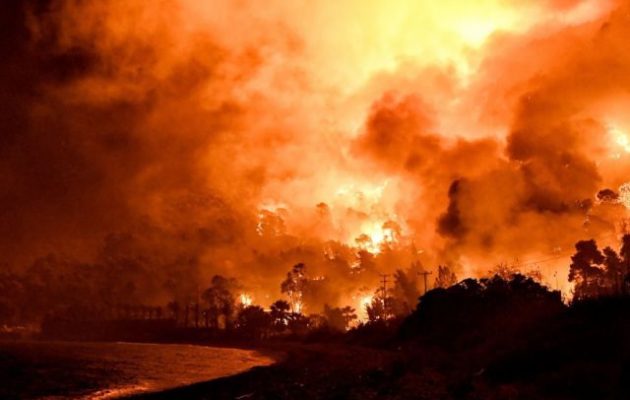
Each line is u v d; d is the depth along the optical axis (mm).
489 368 44250
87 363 105750
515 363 42906
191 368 91812
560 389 32906
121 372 86562
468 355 59500
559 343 44219
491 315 83250
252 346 164500
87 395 60312
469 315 87688
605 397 29922
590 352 39906
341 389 43375
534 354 43250
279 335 199375
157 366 97375
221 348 160250
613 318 48062
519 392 33500
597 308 53094
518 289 88188
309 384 51469
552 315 57969
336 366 74000
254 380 64812
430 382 42125
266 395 46781
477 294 92250
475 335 75875
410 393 37750
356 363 75188
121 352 142125
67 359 117250
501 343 56688
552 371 37781
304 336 182000
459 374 45062
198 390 59219
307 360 95000
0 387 67812
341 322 195125
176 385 66938
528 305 74562
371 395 38719
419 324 98250
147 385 67938
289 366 84750
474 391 35438
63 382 72938
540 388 33812
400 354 80938
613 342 40125
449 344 80375
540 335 50438
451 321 89562
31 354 134750
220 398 49844
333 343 147750
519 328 60688
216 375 78312
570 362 38750
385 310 177375
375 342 126500
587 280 127688
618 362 33812
